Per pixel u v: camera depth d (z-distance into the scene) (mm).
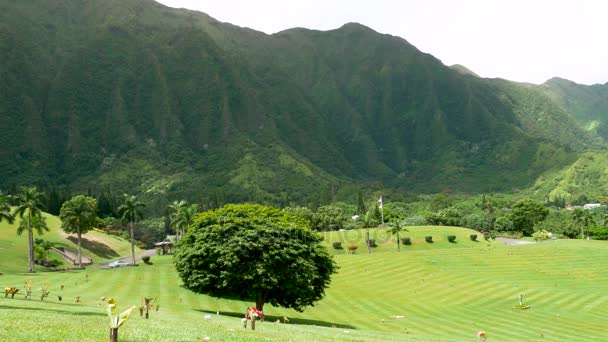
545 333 59406
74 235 158125
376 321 64812
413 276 97750
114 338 16906
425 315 70062
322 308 74000
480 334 37438
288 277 57406
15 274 90438
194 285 57562
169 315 44219
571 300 80438
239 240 55906
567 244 129125
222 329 29953
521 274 100000
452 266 105750
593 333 59781
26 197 104250
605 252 116375
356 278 96938
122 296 64812
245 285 58500
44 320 26422
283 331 34125
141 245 191500
